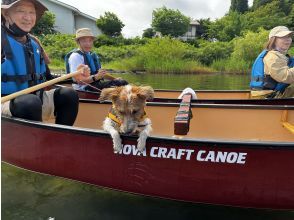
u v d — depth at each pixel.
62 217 2.26
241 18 28.92
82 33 4.70
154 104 3.43
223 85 9.75
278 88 4.05
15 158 2.74
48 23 24.88
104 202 2.47
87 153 2.38
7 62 2.70
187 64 16.58
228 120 3.30
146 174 2.28
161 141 2.15
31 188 2.67
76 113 3.05
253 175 2.10
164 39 19.11
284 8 30.42
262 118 3.24
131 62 17.30
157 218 2.27
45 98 2.98
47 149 2.51
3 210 2.33
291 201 2.13
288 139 3.25
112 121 2.36
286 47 4.11
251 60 17.17
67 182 2.78
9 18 2.76
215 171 2.14
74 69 4.55
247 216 2.29
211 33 31.27
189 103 2.84
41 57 3.06
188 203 2.45
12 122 2.60
